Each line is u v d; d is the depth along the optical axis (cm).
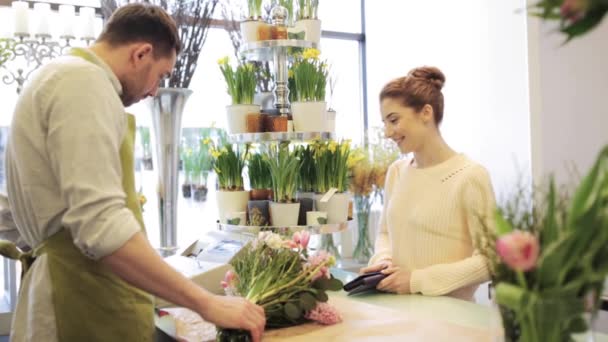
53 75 134
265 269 151
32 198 137
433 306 167
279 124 225
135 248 126
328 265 156
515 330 86
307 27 239
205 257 201
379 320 150
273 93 264
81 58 139
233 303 135
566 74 309
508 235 79
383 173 356
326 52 466
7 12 335
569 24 70
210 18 286
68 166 125
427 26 396
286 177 228
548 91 309
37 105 134
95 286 140
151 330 153
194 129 377
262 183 239
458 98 368
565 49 306
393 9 432
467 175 187
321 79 227
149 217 367
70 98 129
